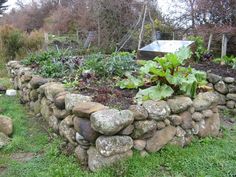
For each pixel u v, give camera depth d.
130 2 11.25
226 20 7.65
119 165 2.49
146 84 3.50
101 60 4.48
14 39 9.37
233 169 2.54
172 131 2.92
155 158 2.68
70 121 2.92
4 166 2.83
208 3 7.93
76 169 2.60
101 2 11.33
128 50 10.34
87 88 3.49
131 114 2.61
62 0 18.84
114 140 2.51
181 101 3.02
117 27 11.27
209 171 2.52
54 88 3.55
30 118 4.27
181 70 3.44
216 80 4.73
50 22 17.61
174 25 10.80
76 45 10.74
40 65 5.15
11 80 6.73
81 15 13.09
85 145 2.69
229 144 3.12
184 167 2.58
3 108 4.72
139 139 2.71
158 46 6.21
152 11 11.15
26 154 3.10
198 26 8.27
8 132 3.57
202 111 3.24
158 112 2.77
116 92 3.27
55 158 2.87
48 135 3.56
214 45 7.96
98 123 2.45
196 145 3.04
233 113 4.48
